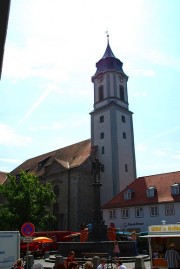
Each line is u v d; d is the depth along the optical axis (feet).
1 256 48.24
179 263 45.91
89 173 181.57
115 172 179.93
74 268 26.30
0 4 7.62
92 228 100.37
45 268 75.41
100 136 195.21
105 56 213.87
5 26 7.93
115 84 203.31
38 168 219.41
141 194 160.56
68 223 170.91
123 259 85.66
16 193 126.93
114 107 194.29
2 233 49.01
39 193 129.70
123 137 193.57
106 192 181.06
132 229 153.48
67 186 178.40
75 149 209.46
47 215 131.64
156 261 48.60
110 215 163.94
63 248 95.81
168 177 161.89
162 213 147.84
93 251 91.56
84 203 173.47
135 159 195.31
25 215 123.13
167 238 50.57
